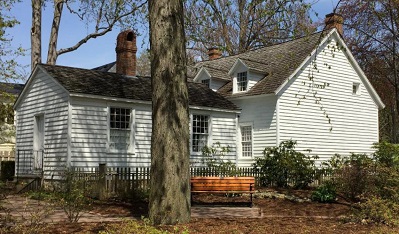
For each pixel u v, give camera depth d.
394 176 13.27
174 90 10.52
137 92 21.33
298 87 25.17
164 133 10.41
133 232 8.30
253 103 25.61
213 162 22.34
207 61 35.22
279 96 24.20
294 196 17.33
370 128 28.95
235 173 21.31
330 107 26.61
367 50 33.91
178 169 10.45
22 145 22.31
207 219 11.43
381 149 16.27
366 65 35.09
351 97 27.88
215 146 23.86
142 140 21.03
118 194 16.88
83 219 11.62
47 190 19.16
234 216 12.52
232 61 31.78
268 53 29.50
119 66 23.39
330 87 26.69
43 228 9.49
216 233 9.48
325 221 11.65
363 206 11.84
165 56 10.56
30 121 21.73
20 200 16.22
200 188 15.08
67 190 16.88
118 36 23.62
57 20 28.22
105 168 16.94
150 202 10.48
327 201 15.91
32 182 19.83
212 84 28.56
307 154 25.16
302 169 20.16
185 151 10.61
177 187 10.41
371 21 30.17
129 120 20.80
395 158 14.23
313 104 25.78
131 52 23.56
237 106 26.48
